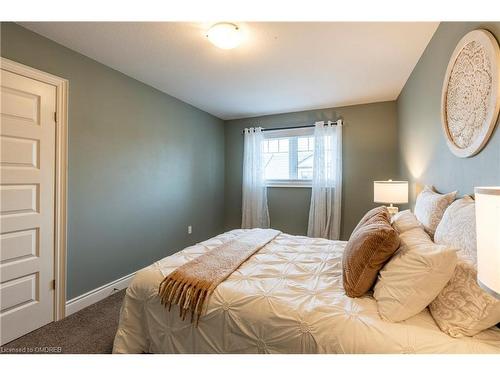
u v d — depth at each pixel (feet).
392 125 11.55
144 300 4.90
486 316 3.02
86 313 7.14
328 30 6.20
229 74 8.83
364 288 4.15
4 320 5.79
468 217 3.79
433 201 5.48
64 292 6.92
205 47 7.04
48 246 6.59
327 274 5.11
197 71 8.56
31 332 6.21
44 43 6.44
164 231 10.76
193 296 4.44
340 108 12.53
